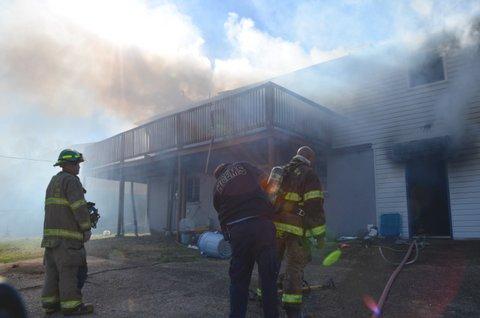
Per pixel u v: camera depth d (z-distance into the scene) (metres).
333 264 6.93
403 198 10.94
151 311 4.07
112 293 4.85
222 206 3.36
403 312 3.96
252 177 3.37
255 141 10.13
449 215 10.24
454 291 4.73
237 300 3.16
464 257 7.13
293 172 3.82
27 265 7.14
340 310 4.06
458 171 10.20
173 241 11.84
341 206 11.96
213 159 12.70
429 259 7.05
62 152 4.31
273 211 3.34
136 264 7.10
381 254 7.66
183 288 5.09
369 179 11.59
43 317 3.92
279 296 4.35
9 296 1.25
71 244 3.97
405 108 11.28
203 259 8.00
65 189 4.05
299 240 3.67
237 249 3.18
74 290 3.95
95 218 4.45
